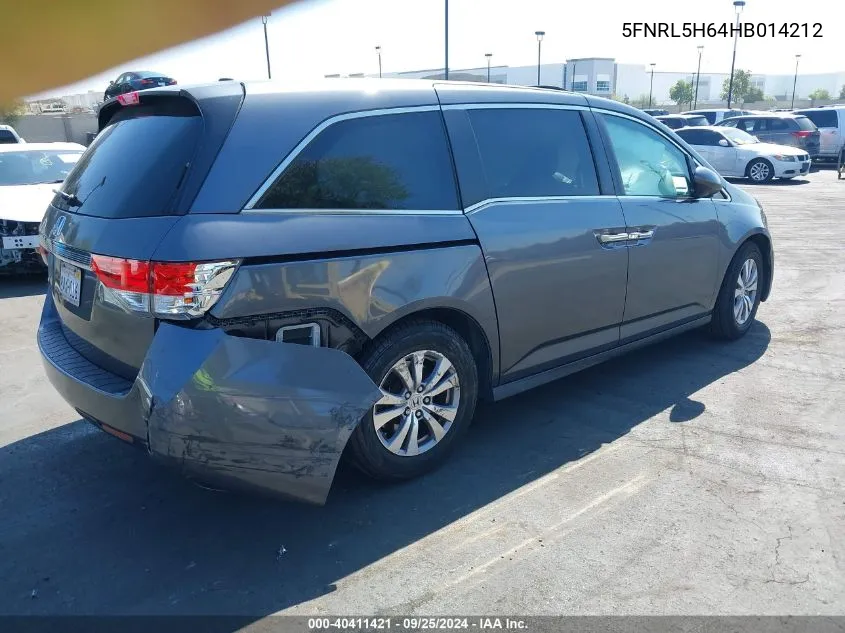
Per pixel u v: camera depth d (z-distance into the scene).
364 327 3.01
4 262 7.43
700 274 4.85
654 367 4.94
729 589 2.60
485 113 3.65
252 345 2.65
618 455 3.64
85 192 3.13
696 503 3.17
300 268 2.79
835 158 24.34
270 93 2.95
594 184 4.10
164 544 2.94
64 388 3.06
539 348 3.84
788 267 8.21
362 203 3.08
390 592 2.61
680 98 72.62
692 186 4.84
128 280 2.65
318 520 3.09
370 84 3.26
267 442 2.68
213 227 2.64
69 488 3.39
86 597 2.61
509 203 3.62
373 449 3.17
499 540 2.92
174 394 2.54
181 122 2.89
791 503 3.16
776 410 4.18
